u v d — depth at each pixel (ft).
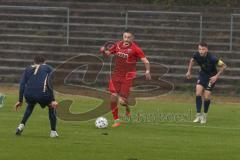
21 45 256.93
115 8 282.56
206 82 154.10
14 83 240.94
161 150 109.60
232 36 263.49
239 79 234.79
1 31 266.36
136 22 271.49
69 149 107.45
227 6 295.07
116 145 113.50
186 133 134.00
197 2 295.07
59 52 254.27
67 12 272.92
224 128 144.46
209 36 264.93
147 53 253.03
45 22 271.90
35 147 108.27
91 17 273.13
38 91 117.50
